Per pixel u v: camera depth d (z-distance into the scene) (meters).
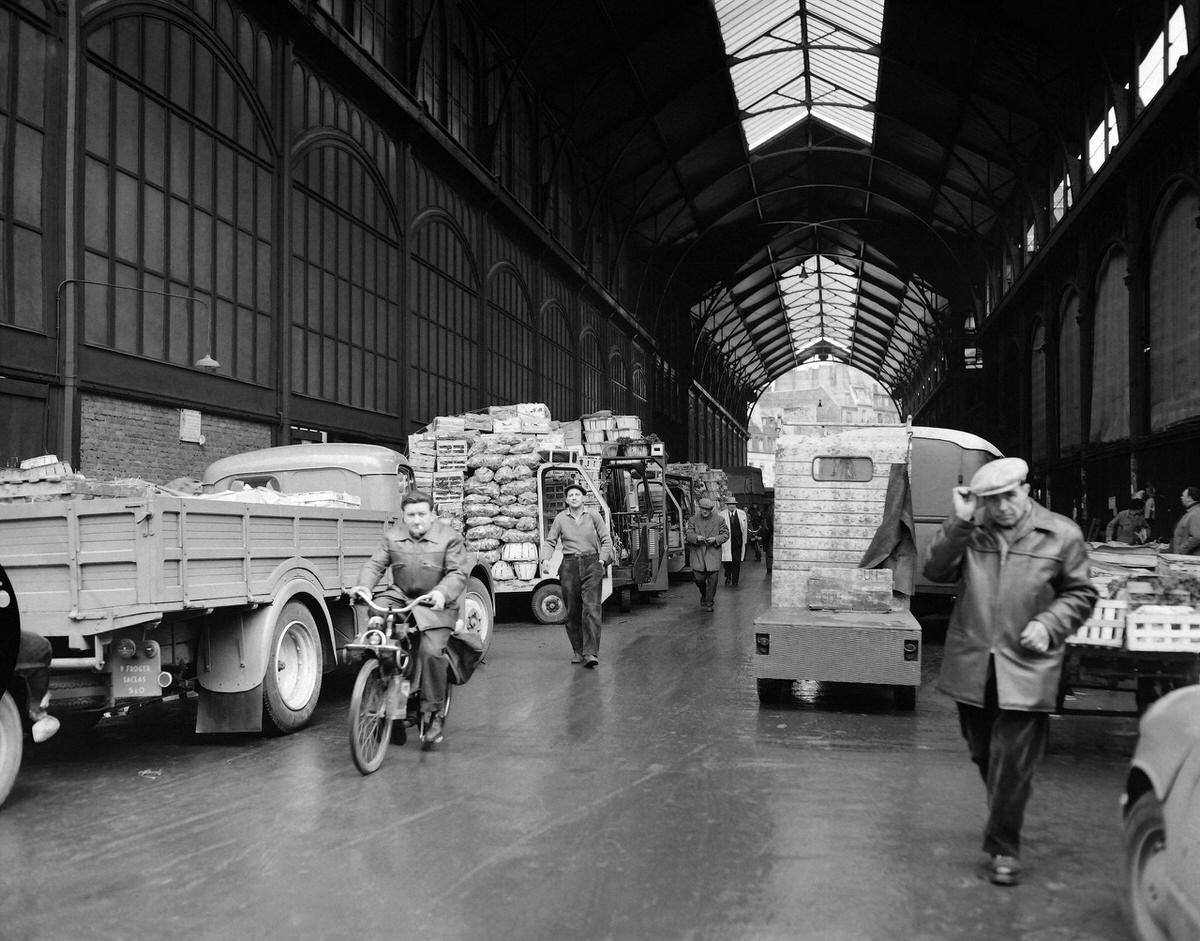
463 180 24.56
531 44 26.22
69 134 11.47
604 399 39.97
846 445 9.60
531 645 12.56
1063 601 4.09
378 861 4.43
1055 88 28.28
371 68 18.86
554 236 33.22
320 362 17.56
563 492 15.62
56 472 6.55
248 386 15.15
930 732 7.27
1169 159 19.91
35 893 4.07
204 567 6.44
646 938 3.59
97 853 4.58
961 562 4.41
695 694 8.89
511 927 3.68
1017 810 4.11
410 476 11.22
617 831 4.86
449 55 23.47
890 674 7.98
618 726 7.48
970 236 44.12
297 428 16.59
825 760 6.38
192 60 14.02
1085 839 4.76
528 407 16.86
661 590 19.39
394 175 20.80
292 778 5.98
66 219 11.41
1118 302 24.00
